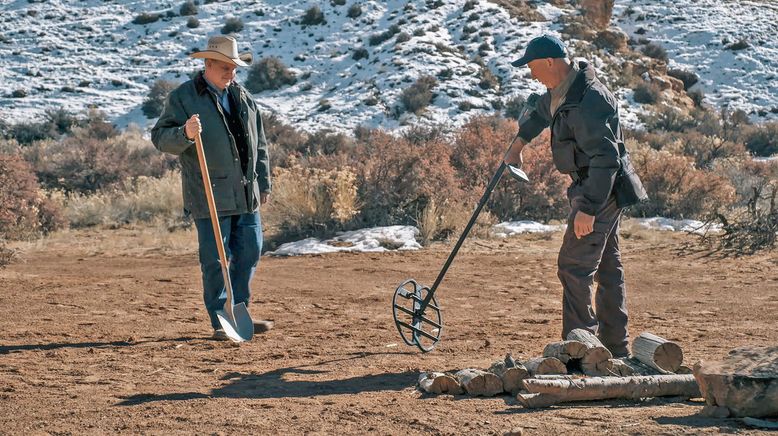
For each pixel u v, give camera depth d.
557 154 6.06
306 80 56.59
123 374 6.10
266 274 12.54
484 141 19.48
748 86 56.59
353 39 61.38
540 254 14.52
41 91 56.34
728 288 11.01
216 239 7.15
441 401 5.15
